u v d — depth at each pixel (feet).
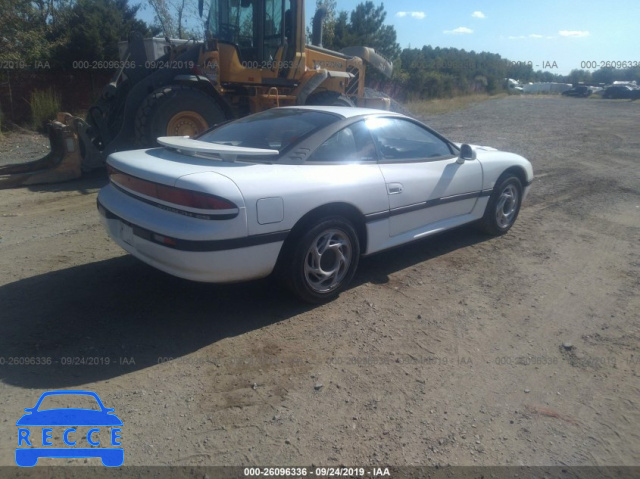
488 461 8.18
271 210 11.37
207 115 27.09
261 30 29.14
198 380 10.00
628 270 16.12
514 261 16.61
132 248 12.18
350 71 37.78
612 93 146.51
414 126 15.62
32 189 24.93
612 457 8.36
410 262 16.28
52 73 53.88
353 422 8.96
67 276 14.51
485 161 17.34
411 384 10.05
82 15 56.80
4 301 12.89
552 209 22.94
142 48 29.12
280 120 14.24
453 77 133.28
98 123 28.50
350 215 13.32
